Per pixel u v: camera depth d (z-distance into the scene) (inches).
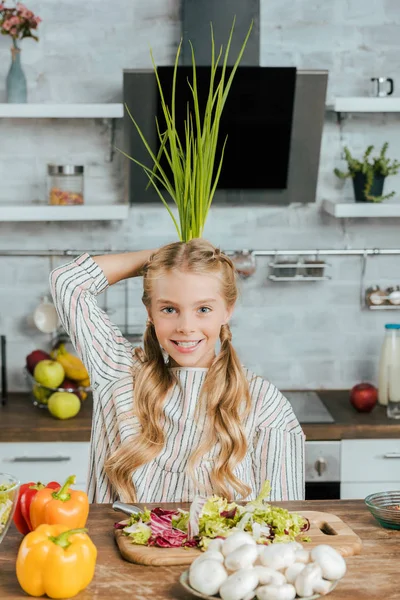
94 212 135.0
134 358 74.0
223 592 48.7
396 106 135.2
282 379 152.3
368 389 137.4
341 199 149.4
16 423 129.9
